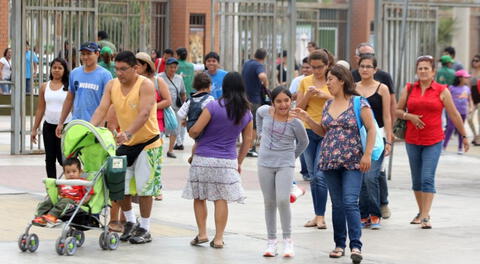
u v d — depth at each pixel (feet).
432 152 89.76
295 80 116.88
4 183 108.78
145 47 195.52
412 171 91.61
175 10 223.30
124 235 78.54
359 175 72.84
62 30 136.36
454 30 326.03
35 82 158.71
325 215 94.68
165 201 100.48
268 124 74.38
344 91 73.67
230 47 158.40
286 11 161.27
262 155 74.54
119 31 189.78
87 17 137.39
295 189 75.15
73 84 90.79
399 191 113.09
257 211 95.61
